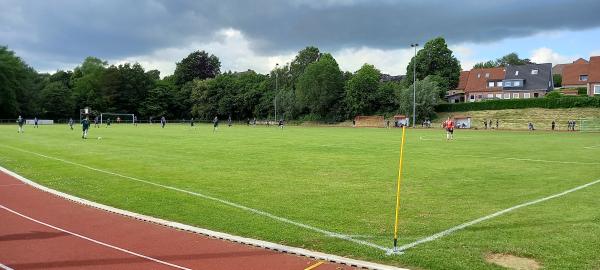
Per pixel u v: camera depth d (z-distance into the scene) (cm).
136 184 1623
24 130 5862
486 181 1709
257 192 1476
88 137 4291
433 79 10231
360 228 1045
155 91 12975
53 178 1778
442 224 1072
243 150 2950
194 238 981
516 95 11006
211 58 15550
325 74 10738
